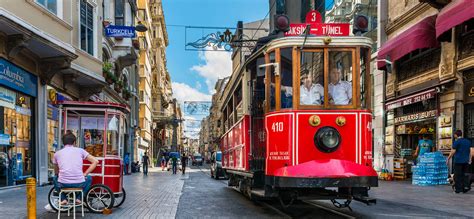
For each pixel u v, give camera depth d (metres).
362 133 8.09
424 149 16.75
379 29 21.09
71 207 8.40
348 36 8.25
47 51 15.14
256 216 8.66
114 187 9.60
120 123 10.16
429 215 8.53
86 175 8.41
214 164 23.19
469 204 10.08
